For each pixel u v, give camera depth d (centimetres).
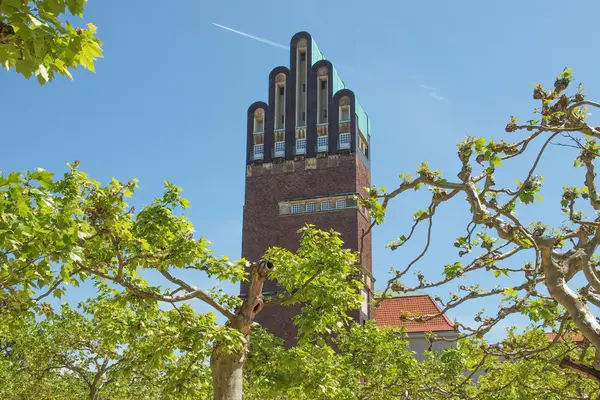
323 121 6556
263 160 6544
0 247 1173
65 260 1270
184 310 2139
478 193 1269
